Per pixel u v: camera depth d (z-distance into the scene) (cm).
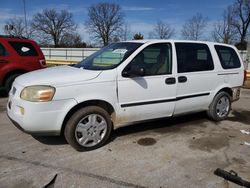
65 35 6600
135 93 443
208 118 602
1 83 770
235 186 331
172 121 578
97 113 418
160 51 475
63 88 387
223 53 576
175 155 411
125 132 503
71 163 379
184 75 497
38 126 383
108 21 6228
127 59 438
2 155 399
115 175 350
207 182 338
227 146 450
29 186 323
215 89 559
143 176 349
